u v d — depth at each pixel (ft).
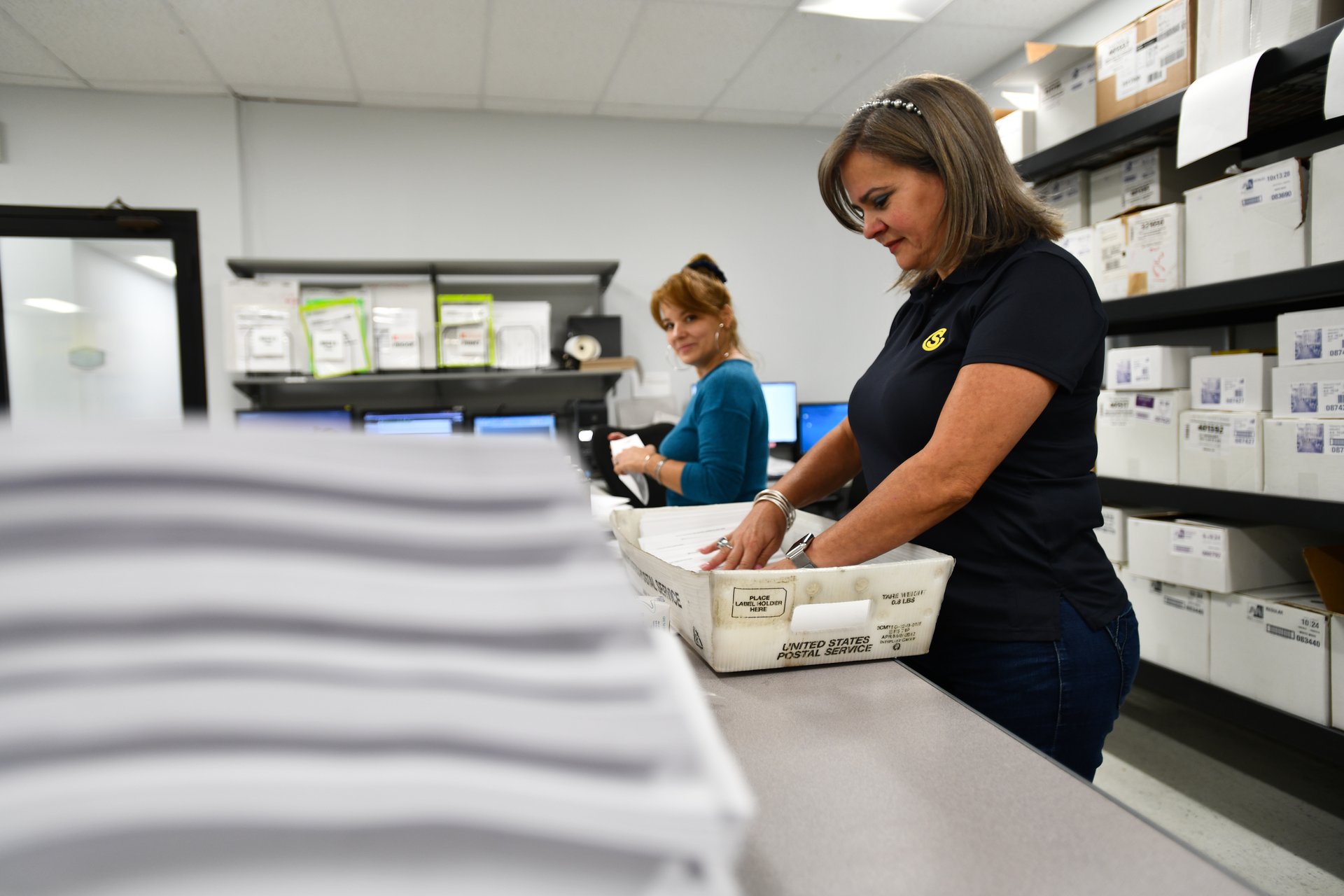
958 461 2.30
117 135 10.53
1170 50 5.55
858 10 9.08
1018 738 1.74
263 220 11.05
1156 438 5.88
